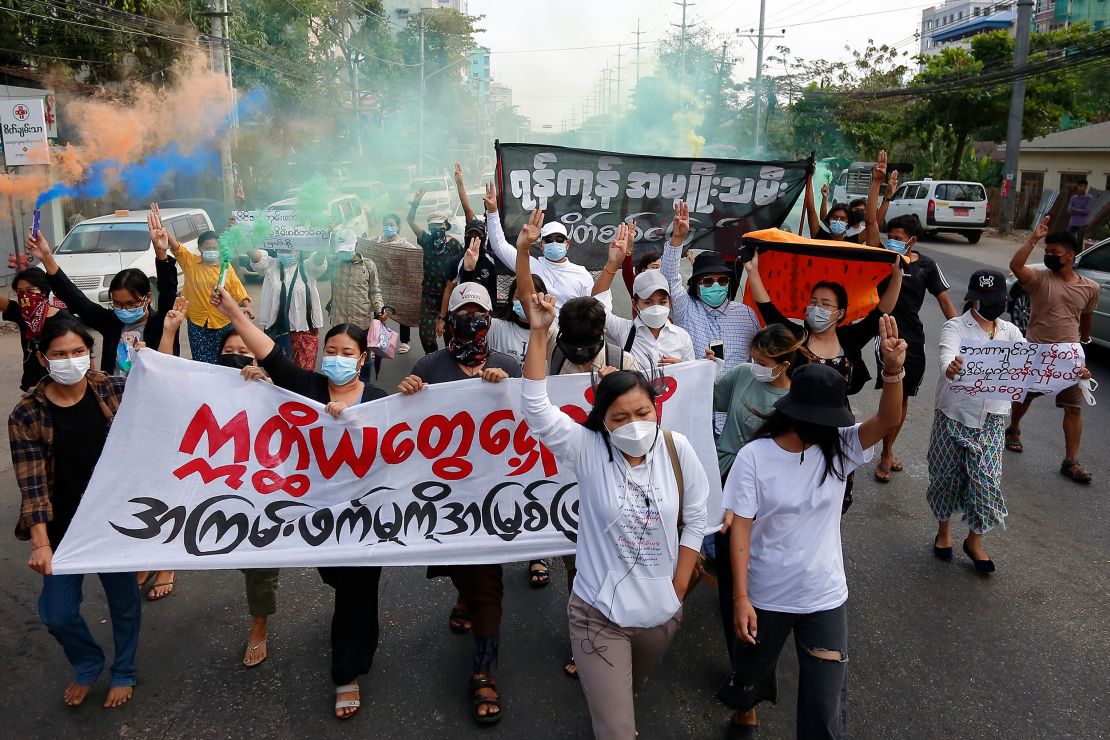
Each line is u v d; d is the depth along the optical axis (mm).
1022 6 24000
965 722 3662
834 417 2965
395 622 4426
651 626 2932
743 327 5141
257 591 3945
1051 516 5832
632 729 2846
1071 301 6535
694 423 3834
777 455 3047
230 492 3701
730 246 6770
